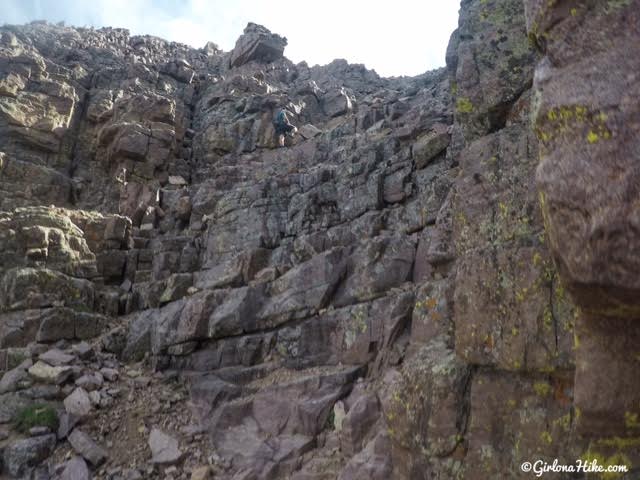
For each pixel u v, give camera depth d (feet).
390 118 56.95
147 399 30.89
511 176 17.54
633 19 10.27
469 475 15.84
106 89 72.90
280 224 43.45
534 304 15.37
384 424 23.61
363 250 34.50
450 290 20.34
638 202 8.88
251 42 94.27
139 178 60.54
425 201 35.91
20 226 41.39
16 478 24.82
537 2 12.06
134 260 45.27
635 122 9.39
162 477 25.31
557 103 10.71
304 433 26.63
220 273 39.17
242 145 67.36
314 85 82.64
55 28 95.66
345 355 30.53
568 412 14.11
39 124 60.59
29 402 29.32
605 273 9.15
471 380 17.10
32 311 35.86
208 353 33.96
